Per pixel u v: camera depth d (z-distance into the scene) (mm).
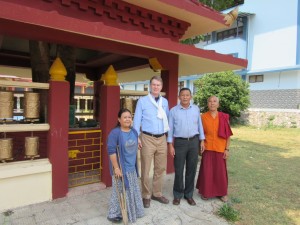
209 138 4250
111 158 3281
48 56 5301
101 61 7871
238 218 3668
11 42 6773
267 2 18156
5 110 3725
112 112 4602
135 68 6898
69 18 3051
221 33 21734
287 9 17062
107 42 4309
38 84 3895
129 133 3381
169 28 5055
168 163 5543
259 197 4469
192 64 6125
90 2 3992
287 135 12102
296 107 16562
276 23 17719
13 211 3652
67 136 4137
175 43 4203
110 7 4195
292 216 3789
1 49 7141
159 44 3957
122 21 4430
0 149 3695
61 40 3814
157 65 5168
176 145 4035
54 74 4023
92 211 3725
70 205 3883
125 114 3314
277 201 4316
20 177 3756
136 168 3492
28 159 4336
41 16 2861
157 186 4102
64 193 4156
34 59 5223
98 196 4227
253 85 19234
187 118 3986
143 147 3859
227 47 20125
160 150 3930
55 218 3504
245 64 5617
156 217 3633
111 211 3410
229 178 5492
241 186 5000
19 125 3740
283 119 14609
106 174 4570
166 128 3930
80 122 5453
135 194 3484
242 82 15156
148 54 4918
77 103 7277
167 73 5348
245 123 15891
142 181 3918
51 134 3979
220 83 15031
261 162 6992
